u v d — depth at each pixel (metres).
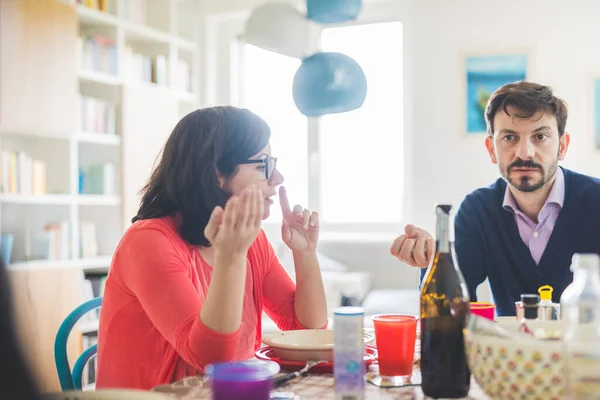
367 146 4.47
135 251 1.21
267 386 0.75
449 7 4.22
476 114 4.16
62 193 3.51
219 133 1.32
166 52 4.40
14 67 3.06
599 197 1.69
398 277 4.01
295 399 0.87
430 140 4.26
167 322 1.13
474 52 4.16
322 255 4.18
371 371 1.05
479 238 1.80
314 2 1.65
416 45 4.29
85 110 3.63
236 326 1.04
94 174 3.79
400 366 0.95
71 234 3.49
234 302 1.03
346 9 1.63
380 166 4.45
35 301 3.13
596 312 0.69
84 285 3.52
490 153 1.82
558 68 4.01
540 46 4.05
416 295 3.70
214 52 4.82
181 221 1.34
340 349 0.83
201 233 1.31
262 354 1.15
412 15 4.30
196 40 4.76
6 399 0.34
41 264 3.25
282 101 4.64
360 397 0.82
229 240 0.99
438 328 0.88
